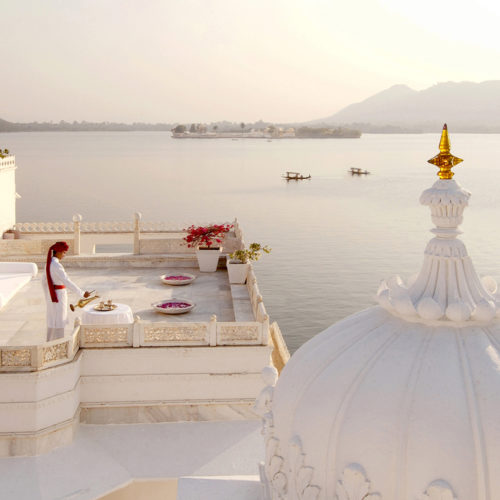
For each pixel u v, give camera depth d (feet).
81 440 35.14
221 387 37.29
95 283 55.57
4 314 46.29
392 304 15.52
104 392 36.68
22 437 33.09
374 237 178.70
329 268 139.95
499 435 13.01
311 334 98.27
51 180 358.84
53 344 33.65
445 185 15.62
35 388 32.91
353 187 330.54
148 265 61.98
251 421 37.47
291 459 15.14
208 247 61.26
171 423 37.17
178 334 37.01
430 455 13.08
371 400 14.10
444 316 15.08
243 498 18.51
